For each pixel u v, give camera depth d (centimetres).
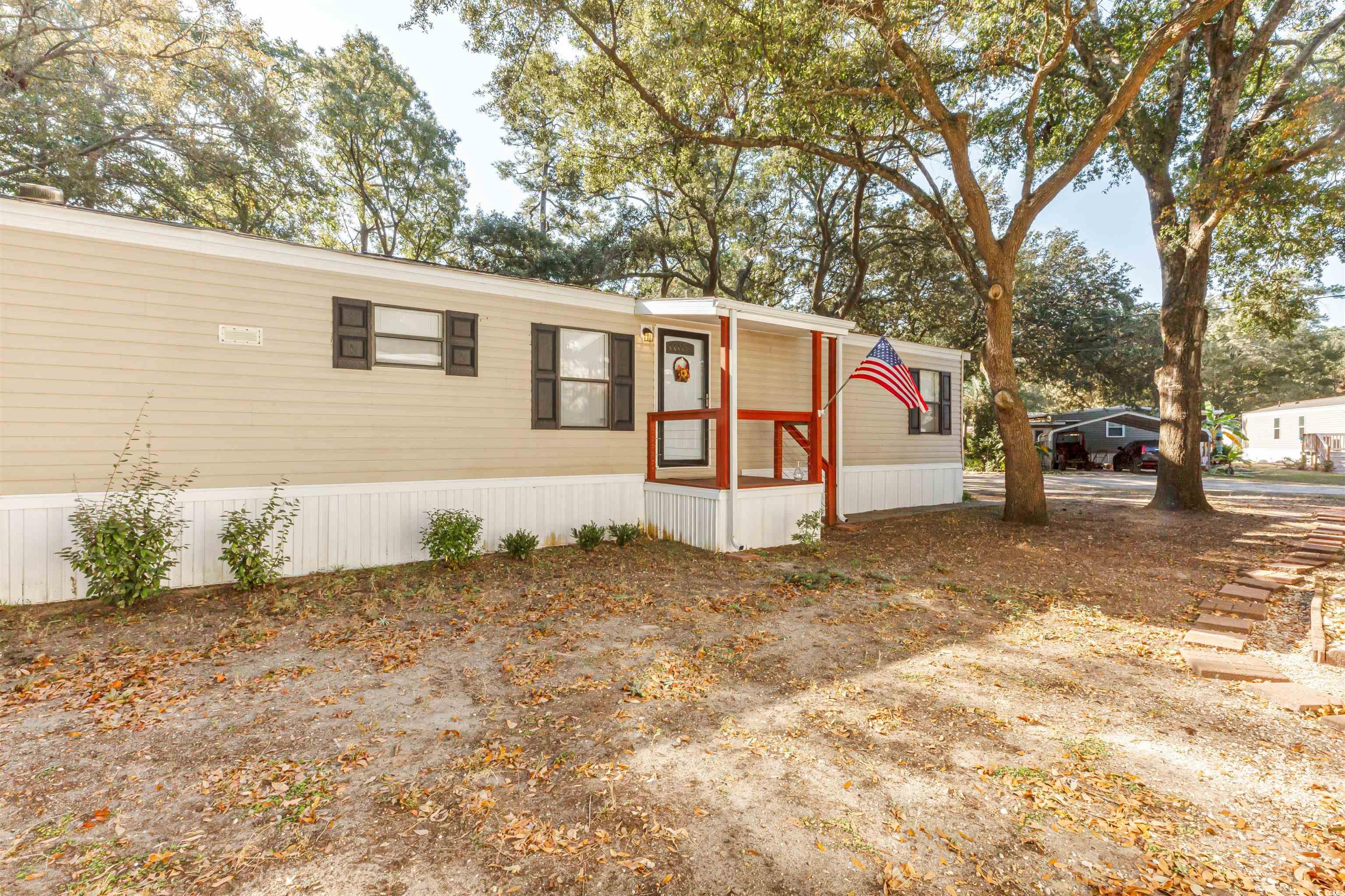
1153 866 243
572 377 884
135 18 1431
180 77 1593
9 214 537
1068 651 495
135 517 564
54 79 1409
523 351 835
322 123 2150
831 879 234
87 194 1534
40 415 552
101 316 575
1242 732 359
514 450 830
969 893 228
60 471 560
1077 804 285
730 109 1103
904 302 2436
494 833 259
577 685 415
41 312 551
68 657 447
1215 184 1051
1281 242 1210
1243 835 262
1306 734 356
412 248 2580
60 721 354
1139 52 1232
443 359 771
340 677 424
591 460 902
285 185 1838
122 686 403
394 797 284
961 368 1516
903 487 1373
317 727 352
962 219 2019
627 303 925
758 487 887
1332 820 273
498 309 813
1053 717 376
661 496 928
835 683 425
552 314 860
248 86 1630
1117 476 2391
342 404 704
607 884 230
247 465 649
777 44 956
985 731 357
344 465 706
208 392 627
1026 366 3159
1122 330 3042
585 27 1060
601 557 795
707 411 873
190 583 620
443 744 334
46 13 1368
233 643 482
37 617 523
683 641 505
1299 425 3005
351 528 711
